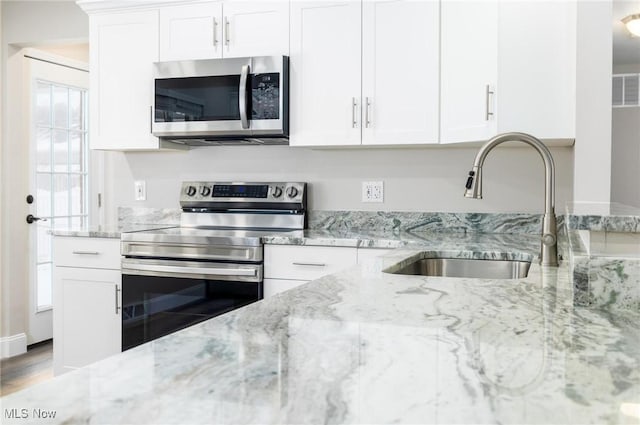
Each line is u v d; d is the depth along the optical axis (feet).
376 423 1.50
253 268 8.23
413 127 8.73
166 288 8.71
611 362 2.09
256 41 9.42
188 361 2.05
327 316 2.87
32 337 12.91
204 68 9.41
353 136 9.02
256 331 2.54
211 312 8.46
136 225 10.82
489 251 6.57
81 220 14.12
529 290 3.71
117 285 9.11
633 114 10.49
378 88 8.89
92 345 9.25
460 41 8.20
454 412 1.58
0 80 12.12
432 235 8.96
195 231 9.40
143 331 8.87
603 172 7.38
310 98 9.20
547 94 7.55
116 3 10.00
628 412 1.59
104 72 10.22
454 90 8.34
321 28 9.12
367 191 9.92
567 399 1.69
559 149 8.98
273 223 10.08
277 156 10.41
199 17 9.69
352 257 8.03
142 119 10.05
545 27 7.54
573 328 2.65
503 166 9.28
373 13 8.89
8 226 12.16
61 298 9.43
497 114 7.64
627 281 3.10
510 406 1.63
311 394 1.71
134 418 1.50
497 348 2.28
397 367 2.00
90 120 10.32
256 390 1.74
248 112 9.17
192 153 10.89
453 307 3.12
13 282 12.26
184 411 1.56
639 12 10.07
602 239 3.85
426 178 9.65
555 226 5.17
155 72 9.68
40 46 12.29
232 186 10.27
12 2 12.10
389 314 2.93
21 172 12.46
